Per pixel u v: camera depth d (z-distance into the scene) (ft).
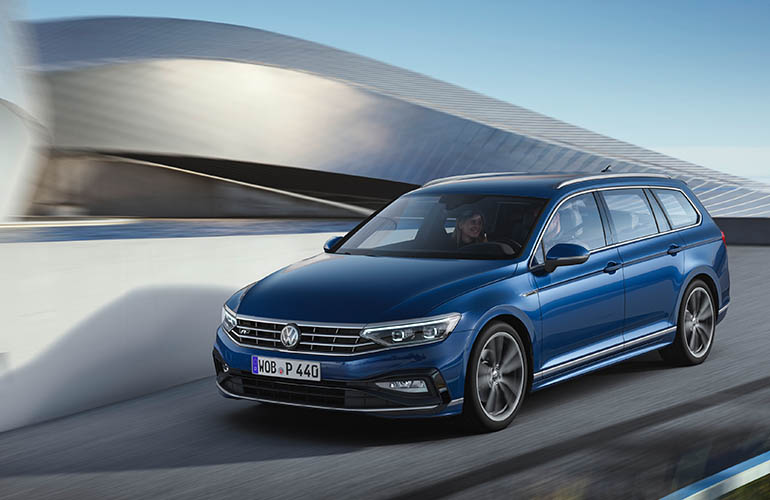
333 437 17.04
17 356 19.08
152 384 22.25
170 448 16.70
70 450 16.89
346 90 114.52
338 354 16.21
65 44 120.26
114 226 53.83
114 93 108.99
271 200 119.34
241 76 112.06
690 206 24.29
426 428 17.46
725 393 19.70
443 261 18.37
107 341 21.03
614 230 21.06
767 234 69.10
